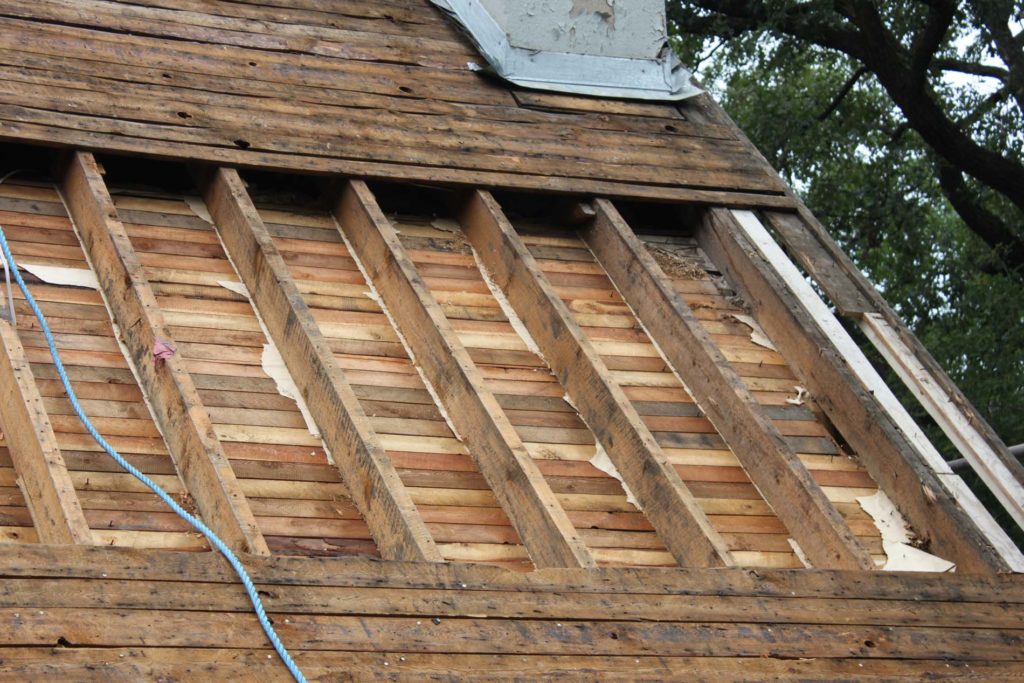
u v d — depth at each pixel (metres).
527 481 5.04
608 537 5.26
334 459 5.18
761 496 5.66
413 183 6.57
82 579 4.02
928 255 15.34
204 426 4.80
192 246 6.05
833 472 5.87
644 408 5.93
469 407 5.43
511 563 5.01
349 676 4.03
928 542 5.61
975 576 5.25
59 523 4.31
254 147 6.38
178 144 6.23
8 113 6.04
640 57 7.91
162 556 4.18
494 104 7.31
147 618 3.99
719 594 4.80
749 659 4.57
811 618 4.84
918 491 5.66
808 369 6.27
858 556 5.17
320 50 7.32
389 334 5.90
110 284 5.56
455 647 4.25
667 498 5.27
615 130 7.39
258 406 5.32
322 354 5.31
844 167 15.70
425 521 5.06
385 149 6.66
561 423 5.72
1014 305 13.77
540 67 7.62
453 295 6.24
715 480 5.67
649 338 6.36
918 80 12.96
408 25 7.87
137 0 7.19
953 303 14.70
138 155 6.11
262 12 7.51
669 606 4.68
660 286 6.33
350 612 4.24
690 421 5.94
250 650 4.02
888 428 5.86
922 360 6.26
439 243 6.57
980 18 12.99
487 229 6.50
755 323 6.62
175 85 6.63
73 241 5.88
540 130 7.20
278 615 4.15
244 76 6.88
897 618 4.95
